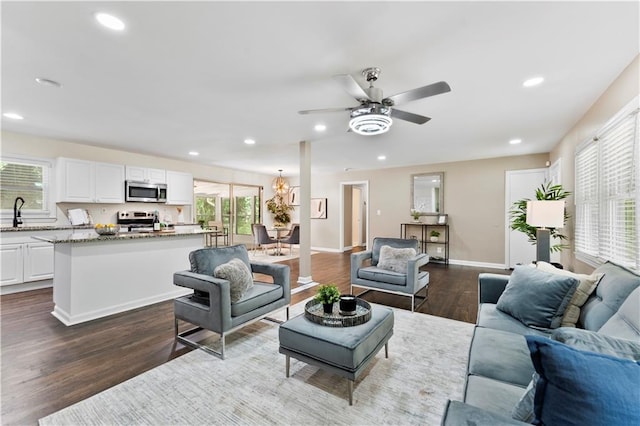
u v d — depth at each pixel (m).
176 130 4.06
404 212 7.12
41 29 1.79
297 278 5.09
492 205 6.04
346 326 2.03
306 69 2.30
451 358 2.33
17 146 4.38
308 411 1.71
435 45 1.96
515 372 1.38
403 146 4.98
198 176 7.14
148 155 5.97
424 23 1.73
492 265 6.03
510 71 2.33
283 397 1.84
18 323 3.00
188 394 1.86
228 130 4.04
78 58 2.14
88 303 3.11
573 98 2.87
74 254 3.01
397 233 7.23
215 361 2.27
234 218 8.58
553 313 1.88
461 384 1.98
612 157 2.61
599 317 1.63
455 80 2.48
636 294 1.39
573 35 1.85
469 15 1.66
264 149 5.33
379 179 7.52
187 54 2.09
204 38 1.89
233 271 2.51
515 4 1.57
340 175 8.34
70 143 4.92
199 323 2.45
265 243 7.81
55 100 2.96
